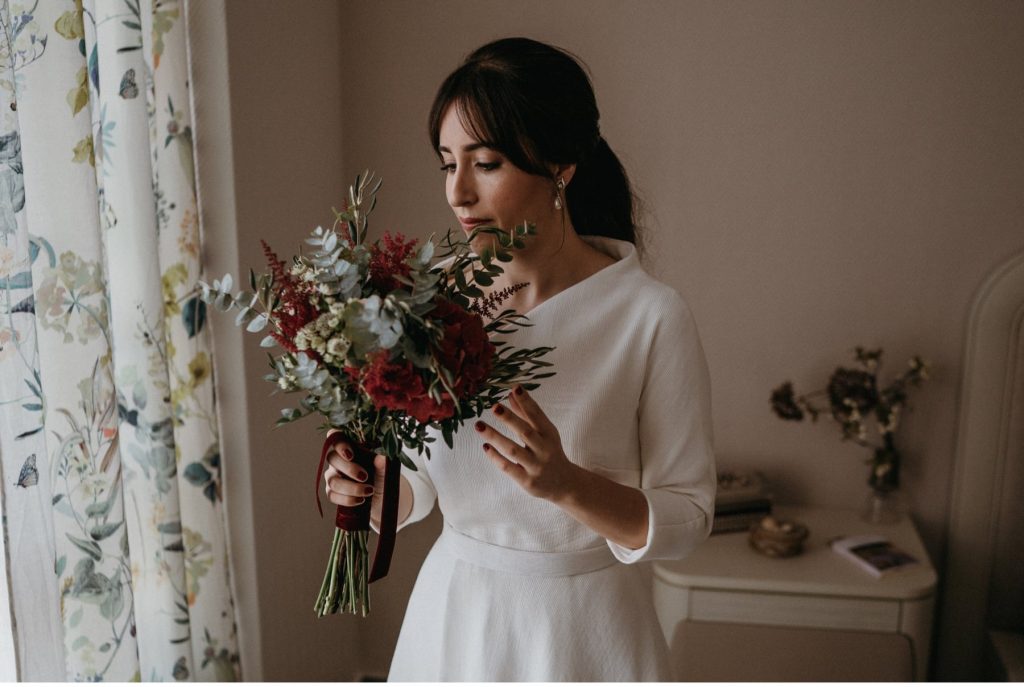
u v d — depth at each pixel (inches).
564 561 46.0
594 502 40.3
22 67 46.8
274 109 74.9
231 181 67.9
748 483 89.9
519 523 46.1
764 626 79.4
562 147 42.4
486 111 40.8
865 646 78.0
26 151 47.4
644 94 88.7
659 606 82.9
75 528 49.9
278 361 38.9
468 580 47.4
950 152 84.7
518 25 89.4
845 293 89.4
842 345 90.4
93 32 53.6
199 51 66.4
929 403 89.7
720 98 87.5
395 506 43.9
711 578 79.4
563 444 45.5
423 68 91.3
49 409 48.8
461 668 47.3
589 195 49.6
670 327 45.1
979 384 86.4
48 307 48.4
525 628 45.9
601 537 46.6
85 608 50.7
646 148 89.8
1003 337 84.9
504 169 42.2
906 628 77.2
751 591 79.0
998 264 85.3
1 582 47.0
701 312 92.4
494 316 47.6
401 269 37.7
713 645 80.3
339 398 37.1
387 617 99.8
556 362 45.5
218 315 69.8
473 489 46.5
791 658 79.0
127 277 57.6
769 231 89.5
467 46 90.3
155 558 61.2
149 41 61.4
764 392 93.0
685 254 91.4
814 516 91.7
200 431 66.1
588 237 50.1
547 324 45.8
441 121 43.0
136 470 60.6
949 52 82.9
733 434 94.4
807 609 78.4
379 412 39.0
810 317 90.5
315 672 87.7
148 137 56.9
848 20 84.0
